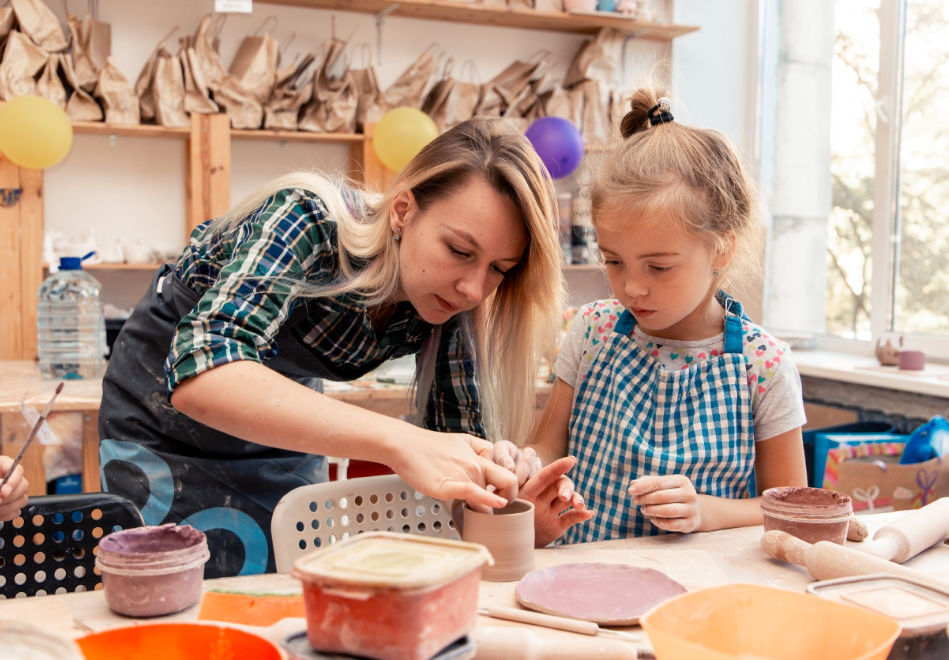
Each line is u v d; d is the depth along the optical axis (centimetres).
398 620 54
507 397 133
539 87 361
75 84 294
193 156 308
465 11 348
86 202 325
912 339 293
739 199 127
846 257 328
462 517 102
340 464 235
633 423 133
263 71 316
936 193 284
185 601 77
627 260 119
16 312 294
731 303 136
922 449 209
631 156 121
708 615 64
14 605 79
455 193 105
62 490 272
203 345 94
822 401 294
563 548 101
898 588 77
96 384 241
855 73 323
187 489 143
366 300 118
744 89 398
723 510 115
